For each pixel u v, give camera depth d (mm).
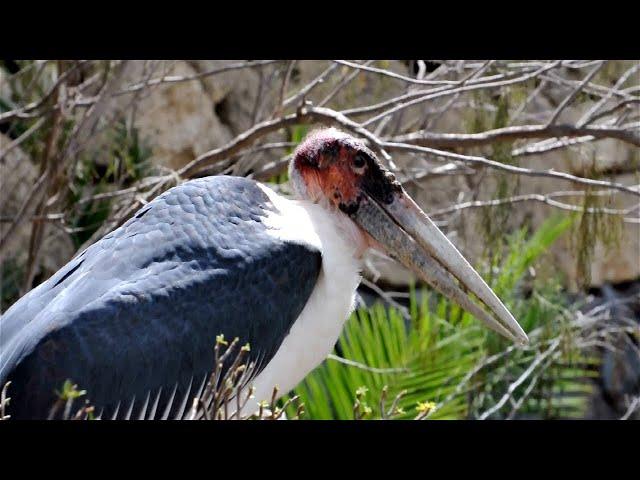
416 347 11367
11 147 12188
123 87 13852
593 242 10391
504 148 10406
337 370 11047
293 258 7582
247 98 15867
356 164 8258
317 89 13422
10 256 13469
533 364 12406
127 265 7141
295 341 7758
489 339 12156
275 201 7953
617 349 15047
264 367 7488
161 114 14992
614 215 10461
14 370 6730
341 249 8062
